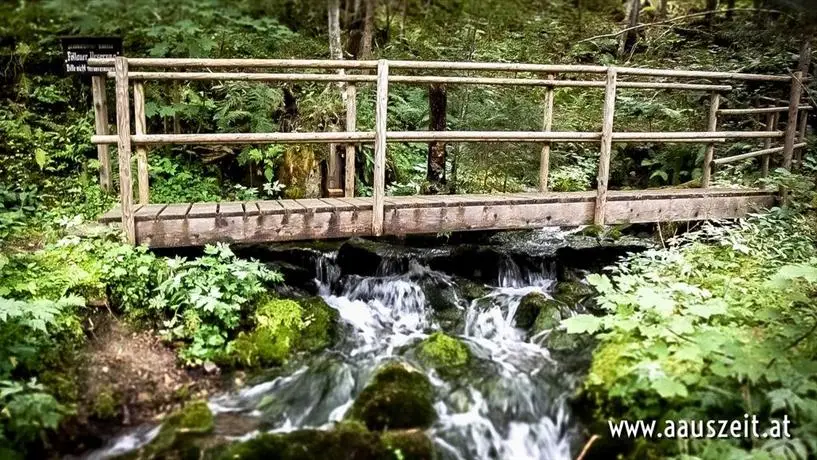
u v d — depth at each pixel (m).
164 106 6.45
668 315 4.09
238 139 4.56
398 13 7.51
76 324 3.93
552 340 4.40
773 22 6.68
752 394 3.38
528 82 5.34
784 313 4.20
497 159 6.70
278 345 4.19
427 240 6.07
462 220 5.23
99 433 3.33
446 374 3.95
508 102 6.76
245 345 4.12
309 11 6.82
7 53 6.98
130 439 3.29
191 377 3.87
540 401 3.71
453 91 6.94
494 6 7.07
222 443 3.17
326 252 5.45
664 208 5.94
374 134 4.87
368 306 5.06
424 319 4.94
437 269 5.56
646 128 7.91
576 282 5.43
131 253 4.37
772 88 7.68
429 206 5.10
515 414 3.63
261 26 6.31
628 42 9.73
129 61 4.30
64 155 6.32
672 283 4.64
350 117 5.14
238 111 6.33
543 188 5.74
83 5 4.93
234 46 6.73
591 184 7.90
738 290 4.60
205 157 6.71
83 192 5.92
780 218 5.85
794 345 3.67
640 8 10.59
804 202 6.14
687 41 8.93
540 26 8.45
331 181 6.11
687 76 5.86
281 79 4.76
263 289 4.54
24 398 3.12
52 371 3.59
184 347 4.04
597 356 3.92
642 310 4.29
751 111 6.52
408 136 4.93
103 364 3.77
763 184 6.50
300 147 6.23
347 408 3.63
